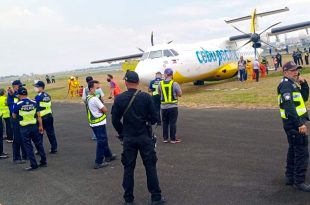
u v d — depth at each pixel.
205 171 6.77
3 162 9.36
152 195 5.30
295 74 5.39
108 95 26.44
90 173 7.47
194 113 14.48
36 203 5.89
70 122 15.60
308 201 4.93
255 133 9.66
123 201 5.66
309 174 6.02
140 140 5.25
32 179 7.41
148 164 5.30
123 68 26.08
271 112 12.76
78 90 30.39
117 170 7.51
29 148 8.17
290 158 5.57
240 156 7.58
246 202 5.08
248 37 25.31
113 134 11.80
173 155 8.23
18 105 8.09
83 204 5.66
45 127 9.60
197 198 5.43
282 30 25.73
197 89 24.17
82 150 9.85
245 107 14.52
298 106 5.36
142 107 5.23
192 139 9.77
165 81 9.48
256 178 6.09
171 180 6.43
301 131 5.21
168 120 9.62
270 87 19.97
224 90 21.48
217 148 8.48
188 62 21.34
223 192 5.57
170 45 21.00
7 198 6.29
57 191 6.45
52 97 31.12
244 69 25.09
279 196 5.20
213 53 23.80
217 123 11.76
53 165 8.44
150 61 19.86
